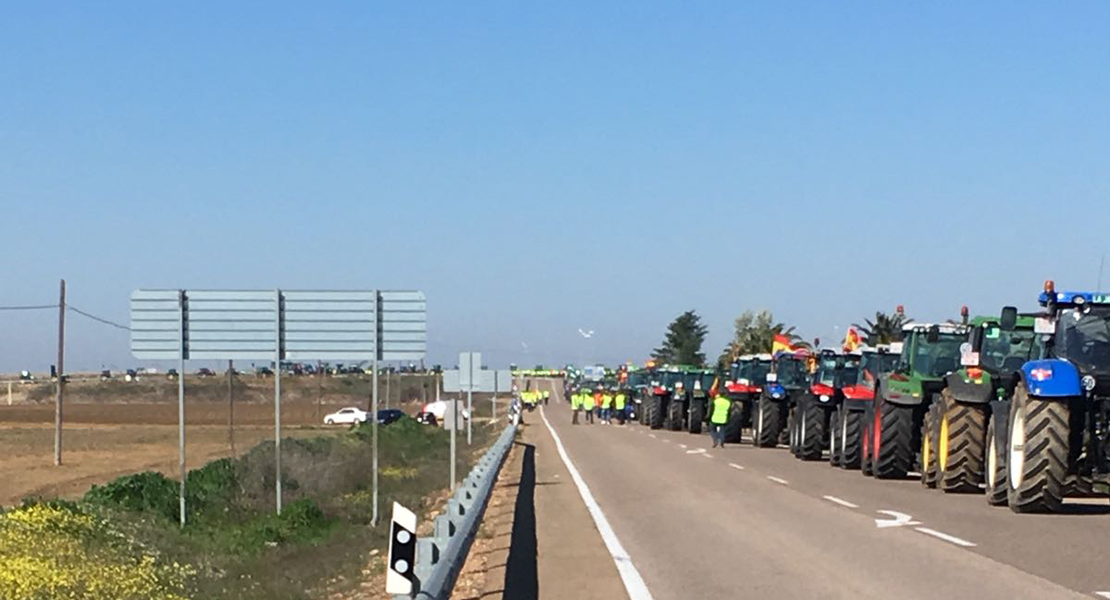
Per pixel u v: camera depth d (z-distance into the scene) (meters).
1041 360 17.19
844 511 19.27
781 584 12.52
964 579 12.30
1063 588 11.56
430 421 77.94
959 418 21.34
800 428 34.44
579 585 12.95
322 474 29.81
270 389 130.62
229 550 19.91
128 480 25.14
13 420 77.44
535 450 44.09
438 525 11.56
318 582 16.11
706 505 21.14
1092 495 20.19
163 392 127.44
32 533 13.89
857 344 34.41
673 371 65.06
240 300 22.55
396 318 22.64
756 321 108.44
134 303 22.45
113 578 12.57
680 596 12.04
